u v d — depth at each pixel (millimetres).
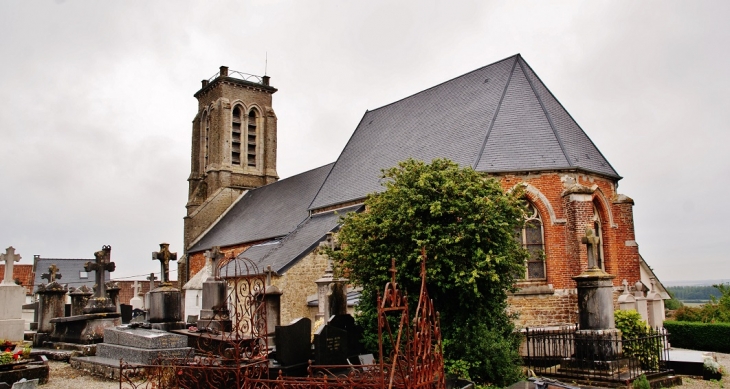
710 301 30438
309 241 27516
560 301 21094
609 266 22828
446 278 15570
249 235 38719
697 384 15938
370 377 11398
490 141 23062
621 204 23359
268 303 20969
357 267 17234
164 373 13039
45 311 20688
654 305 22484
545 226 21656
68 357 17125
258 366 12328
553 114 24344
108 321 18641
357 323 17000
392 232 16328
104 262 19562
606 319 15695
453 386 13492
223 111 48406
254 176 49812
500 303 16672
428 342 9227
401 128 30328
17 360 14047
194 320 27859
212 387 11859
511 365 15555
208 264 37188
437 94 29812
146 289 50375
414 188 16391
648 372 15656
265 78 51625
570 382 15297
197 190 49406
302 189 38531
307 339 14031
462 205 15578
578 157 22719
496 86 25969
